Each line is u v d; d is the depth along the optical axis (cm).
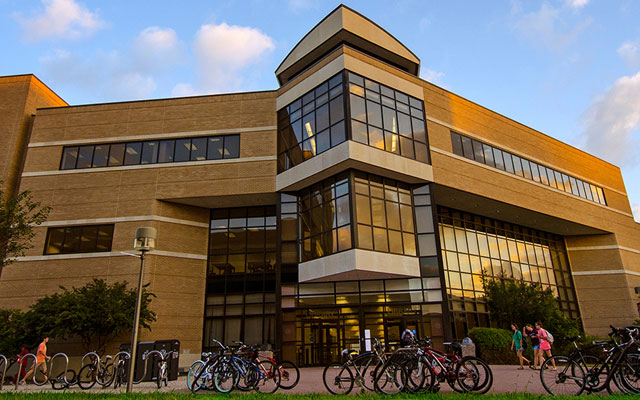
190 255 2522
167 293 2372
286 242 2319
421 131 2497
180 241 2508
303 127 2427
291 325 2173
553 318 2522
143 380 1402
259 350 1152
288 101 2567
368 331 2036
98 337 2109
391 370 979
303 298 2206
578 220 3209
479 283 2788
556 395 849
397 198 2302
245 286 2527
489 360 2020
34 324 1886
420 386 934
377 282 2198
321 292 2208
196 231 2589
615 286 3338
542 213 2977
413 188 2398
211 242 2623
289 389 1095
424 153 2447
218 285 2538
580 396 816
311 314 2197
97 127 2670
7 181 2550
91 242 2433
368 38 2616
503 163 2875
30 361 1894
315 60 2708
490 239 3016
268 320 2458
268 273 2538
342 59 2334
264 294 2503
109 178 2544
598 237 3503
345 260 2034
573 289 3425
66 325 1842
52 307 1903
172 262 2442
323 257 2152
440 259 2222
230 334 2444
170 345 1503
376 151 2222
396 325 2127
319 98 2392
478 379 916
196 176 2506
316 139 2328
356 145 2156
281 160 2481
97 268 2359
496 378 1220
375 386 970
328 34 2594
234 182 2467
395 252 2158
